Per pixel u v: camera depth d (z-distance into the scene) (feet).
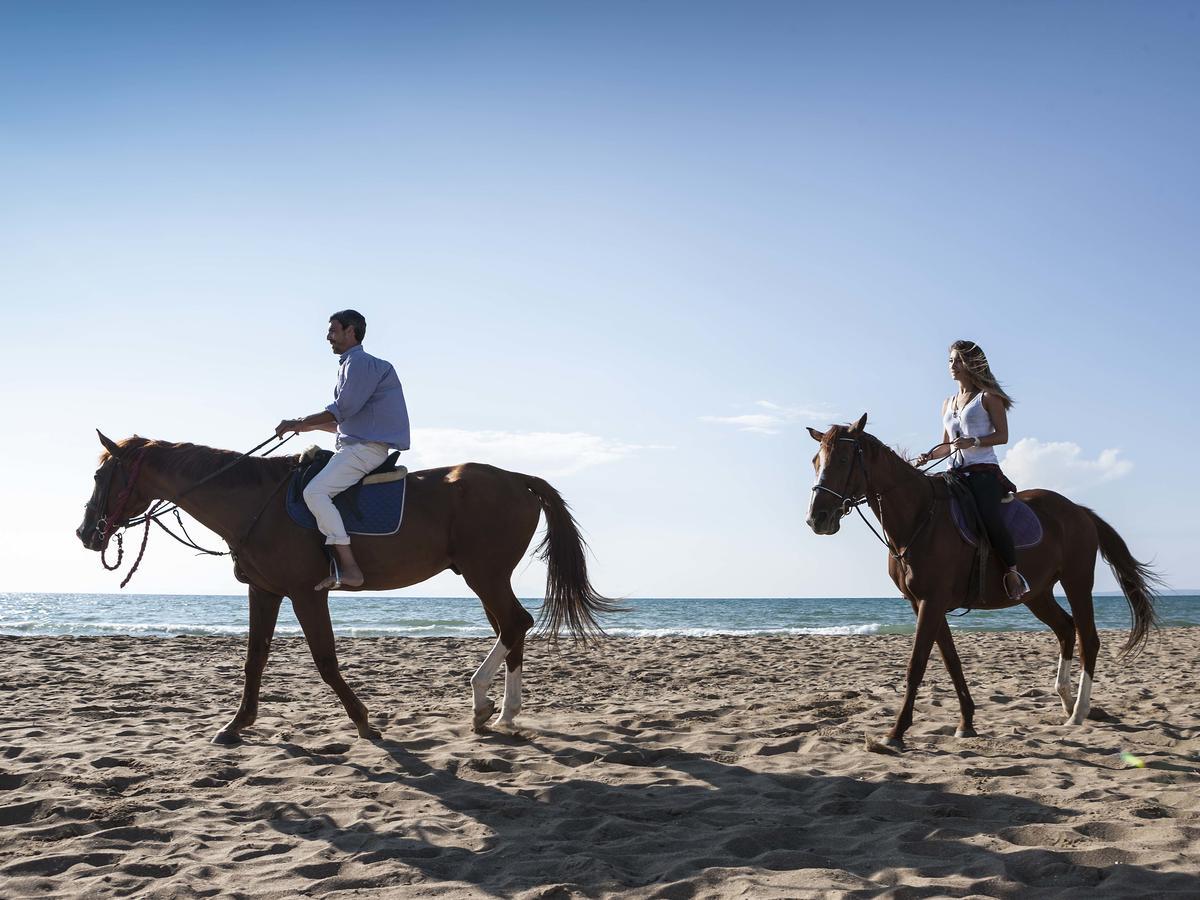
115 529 19.45
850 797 15.24
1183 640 55.83
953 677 20.68
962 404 20.58
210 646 48.21
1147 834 12.57
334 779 16.35
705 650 50.16
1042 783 15.78
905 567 19.66
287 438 19.79
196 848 12.48
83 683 31.60
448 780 16.46
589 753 18.58
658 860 12.11
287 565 19.01
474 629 92.48
